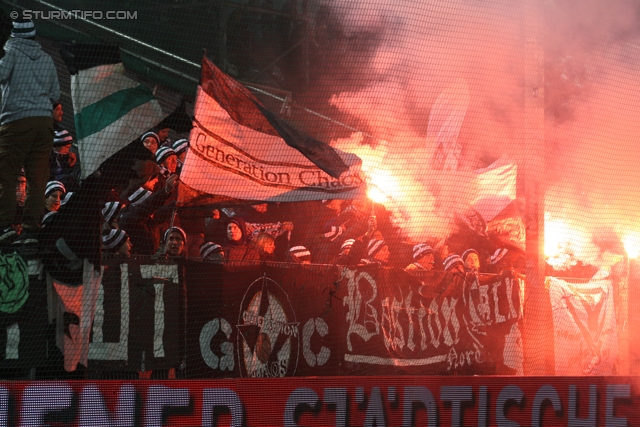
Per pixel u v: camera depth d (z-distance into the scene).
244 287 15.57
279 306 15.88
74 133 20.70
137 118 16.61
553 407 17.78
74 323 14.42
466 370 17.81
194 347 15.08
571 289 19.77
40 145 15.21
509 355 18.45
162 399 14.81
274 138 16.66
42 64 15.62
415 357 17.17
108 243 15.45
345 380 16.14
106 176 15.82
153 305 14.88
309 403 15.80
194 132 16.00
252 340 15.55
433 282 17.55
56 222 14.52
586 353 19.75
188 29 24.05
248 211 18.53
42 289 14.33
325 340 16.25
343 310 16.50
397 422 16.50
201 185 16.06
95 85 16.33
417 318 17.30
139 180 16.58
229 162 16.31
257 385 15.42
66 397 14.30
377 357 16.72
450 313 17.72
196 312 15.15
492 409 17.31
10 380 14.09
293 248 17.33
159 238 16.59
